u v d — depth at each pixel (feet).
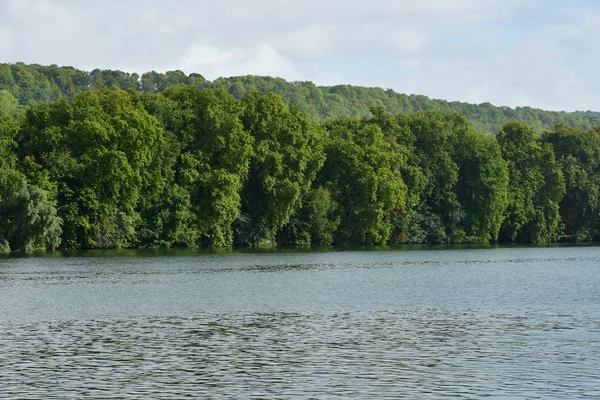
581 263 394.11
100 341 157.17
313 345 152.66
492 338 160.15
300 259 409.49
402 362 136.77
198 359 139.64
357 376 126.72
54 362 137.28
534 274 322.14
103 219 453.99
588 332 167.43
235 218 508.94
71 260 376.07
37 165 438.40
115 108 476.13
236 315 193.77
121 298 227.20
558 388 118.93
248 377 126.11
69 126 455.63
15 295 233.14
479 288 261.44
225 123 501.97
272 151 522.06
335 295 237.86
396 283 277.85
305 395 115.34
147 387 119.96
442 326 175.94
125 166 449.06
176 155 491.31
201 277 295.07
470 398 113.70
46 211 413.80
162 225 485.97
